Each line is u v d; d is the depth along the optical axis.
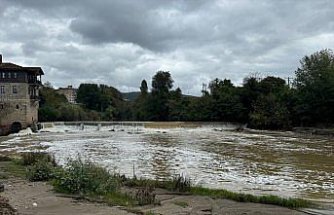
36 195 19.11
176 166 35.12
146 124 88.88
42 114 98.94
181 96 127.31
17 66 80.94
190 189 22.44
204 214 17.25
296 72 94.50
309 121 89.69
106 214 15.64
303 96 88.81
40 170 24.27
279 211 18.47
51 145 53.69
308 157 42.59
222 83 117.69
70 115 109.88
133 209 17.03
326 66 90.12
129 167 34.28
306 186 27.14
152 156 41.94
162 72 126.56
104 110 149.50
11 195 19.00
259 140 62.81
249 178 29.84
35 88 86.44
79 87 151.25
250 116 95.19
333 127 84.31
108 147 51.06
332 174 32.06
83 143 56.44
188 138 65.81
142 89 143.12
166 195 21.06
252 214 17.70
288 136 71.44
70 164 23.30
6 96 78.94
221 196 21.06
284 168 35.00
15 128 78.69
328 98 86.19
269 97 94.94
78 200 18.19
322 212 18.66
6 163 32.53
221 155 43.47
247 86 103.00
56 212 15.75
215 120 107.06
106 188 20.38
